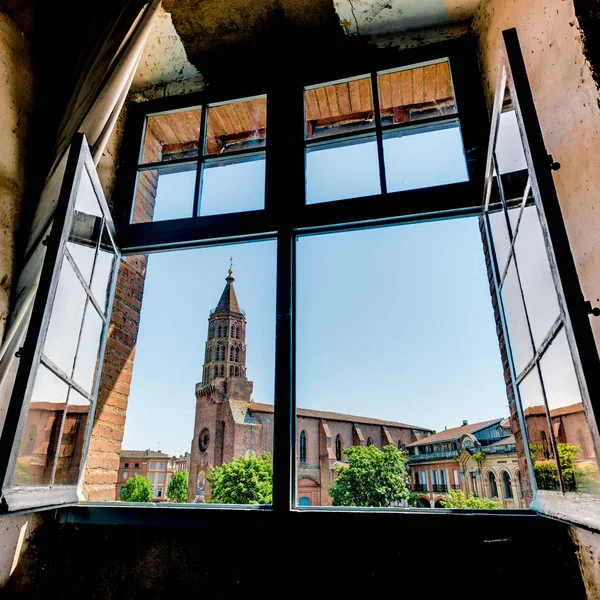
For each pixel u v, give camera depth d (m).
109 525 1.55
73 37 2.05
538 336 1.32
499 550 1.33
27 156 1.69
